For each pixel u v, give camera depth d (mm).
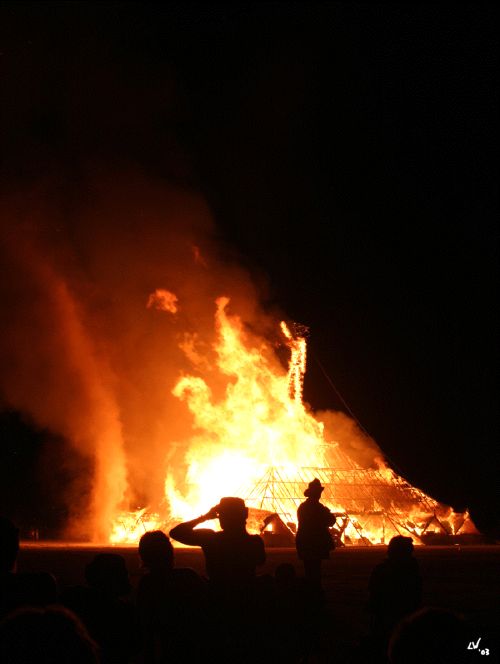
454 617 3510
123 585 7289
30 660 3289
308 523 11758
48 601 6406
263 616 7789
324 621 11641
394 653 3482
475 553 29484
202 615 7633
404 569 9461
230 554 7805
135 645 6996
